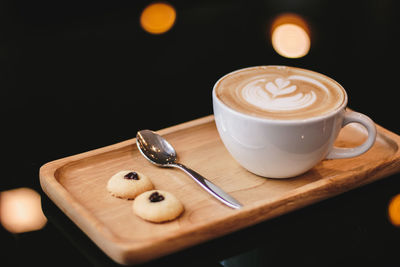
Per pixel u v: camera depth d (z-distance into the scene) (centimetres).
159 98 83
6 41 97
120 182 65
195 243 60
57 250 60
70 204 62
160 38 98
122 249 58
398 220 63
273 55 93
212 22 103
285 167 65
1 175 69
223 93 66
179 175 68
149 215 61
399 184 68
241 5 109
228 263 59
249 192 66
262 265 59
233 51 94
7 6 102
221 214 63
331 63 91
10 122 77
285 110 64
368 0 111
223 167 69
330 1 110
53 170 67
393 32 100
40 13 105
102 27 102
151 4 108
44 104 81
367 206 65
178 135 74
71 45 96
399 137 72
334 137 65
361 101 83
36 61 91
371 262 59
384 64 91
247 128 63
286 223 63
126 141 71
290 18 104
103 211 63
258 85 68
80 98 83
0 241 61
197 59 92
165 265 59
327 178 65
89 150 73
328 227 62
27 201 66
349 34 99
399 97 83
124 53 94
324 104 65
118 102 82
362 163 70
